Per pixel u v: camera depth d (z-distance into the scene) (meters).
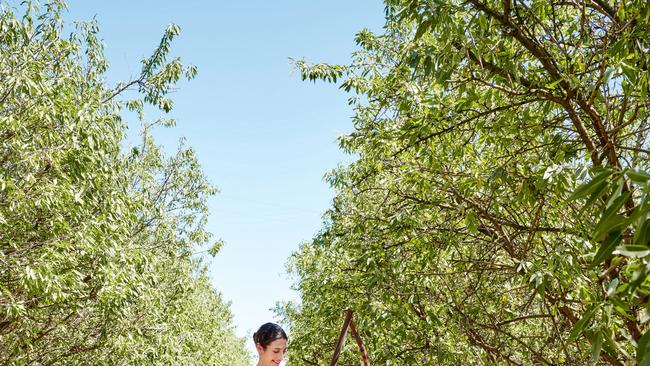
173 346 16.50
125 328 12.78
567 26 6.95
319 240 11.91
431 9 4.76
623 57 4.79
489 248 7.29
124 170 14.48
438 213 7.59
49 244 9.69
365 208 8.97
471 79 5.30
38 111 9.17
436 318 7.24
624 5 5.15
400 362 8.45
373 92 7.98
